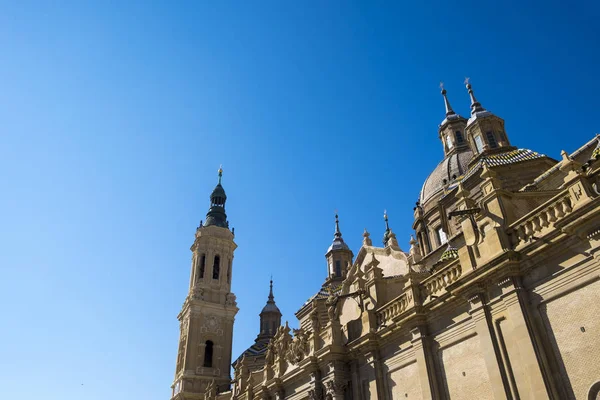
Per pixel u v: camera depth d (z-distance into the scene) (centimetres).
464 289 2238
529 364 1850
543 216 1980
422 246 5234
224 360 7381
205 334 7450
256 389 4341
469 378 2211
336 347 3181
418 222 5341
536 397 1792
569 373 1750
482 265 2127
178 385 7025
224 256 8350
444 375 2372
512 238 2119
